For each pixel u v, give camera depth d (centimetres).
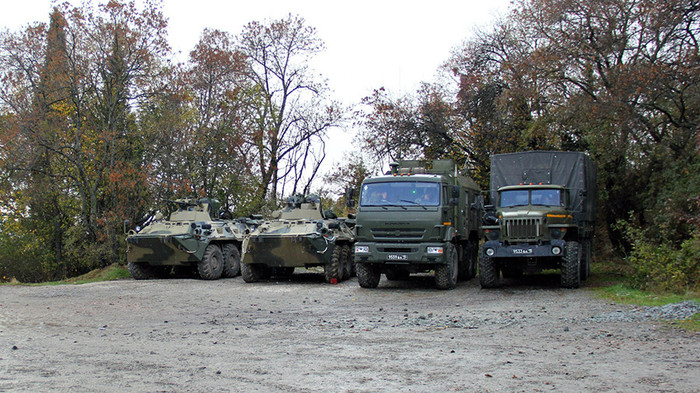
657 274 1404
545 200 1608
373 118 2914
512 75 2380
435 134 2841
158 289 1712
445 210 1577
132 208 2689
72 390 604
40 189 2738
